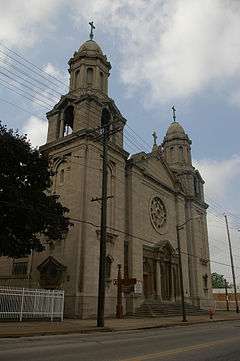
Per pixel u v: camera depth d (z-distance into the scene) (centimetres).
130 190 4069
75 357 983
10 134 2769
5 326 1919
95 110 3791
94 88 4062
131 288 3600
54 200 2867
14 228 2583
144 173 4388
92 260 3206
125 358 975
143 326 2369
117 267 3488
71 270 3130
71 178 3512
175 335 1775
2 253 2567
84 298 3012
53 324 2228
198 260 5172
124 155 3975
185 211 5325
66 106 4050
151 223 4369
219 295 7750
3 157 2631
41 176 2844
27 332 1662
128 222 3941
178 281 4575
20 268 3572
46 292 2502
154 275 4172
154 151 4825
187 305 4503
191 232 5253
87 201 3331
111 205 3662
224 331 2066
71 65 4338
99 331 2031
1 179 2550
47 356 990
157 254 4256
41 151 3853
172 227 4841
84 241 3191
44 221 2692
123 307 3475
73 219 3291
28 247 2656
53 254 3325
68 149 3659
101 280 2305
